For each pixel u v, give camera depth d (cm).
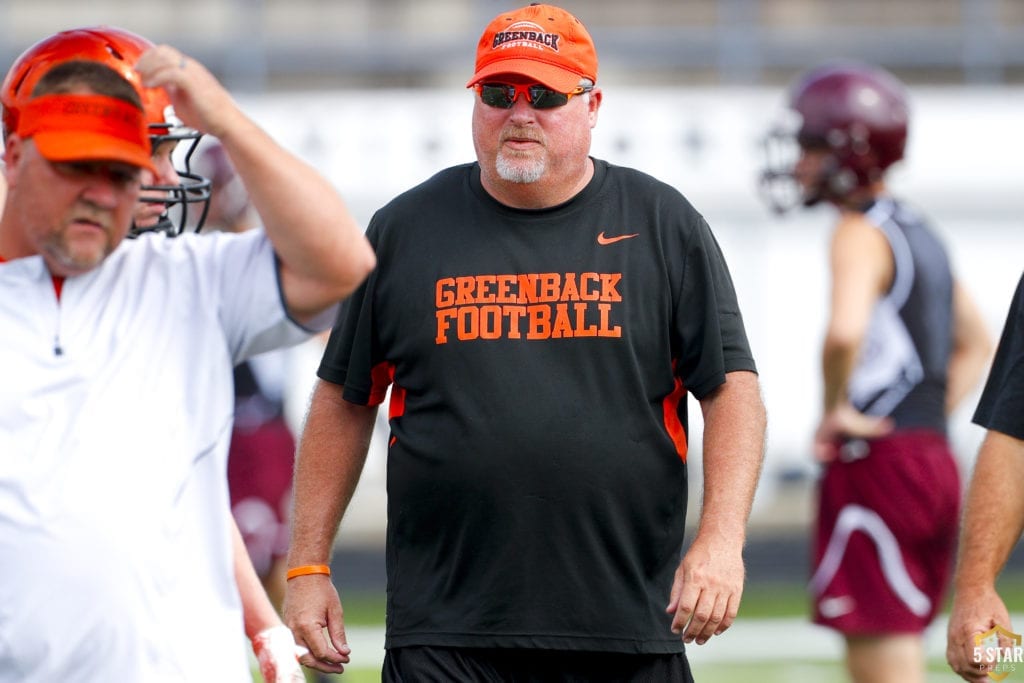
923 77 6206
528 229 1333
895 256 2014
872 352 2006
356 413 1410
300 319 1020
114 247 960
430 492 1320
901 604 1973
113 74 948
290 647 1120
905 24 6366
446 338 1319
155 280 1003
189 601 973
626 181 1359
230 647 988
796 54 6191
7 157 980
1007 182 4881
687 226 1339
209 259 1020
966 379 2120
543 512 1292
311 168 984
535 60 1305
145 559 955
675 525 1334
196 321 1004
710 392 1338
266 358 2434
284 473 2447
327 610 1377
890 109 2098
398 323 1347
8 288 972
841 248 2012
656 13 6303
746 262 4853
